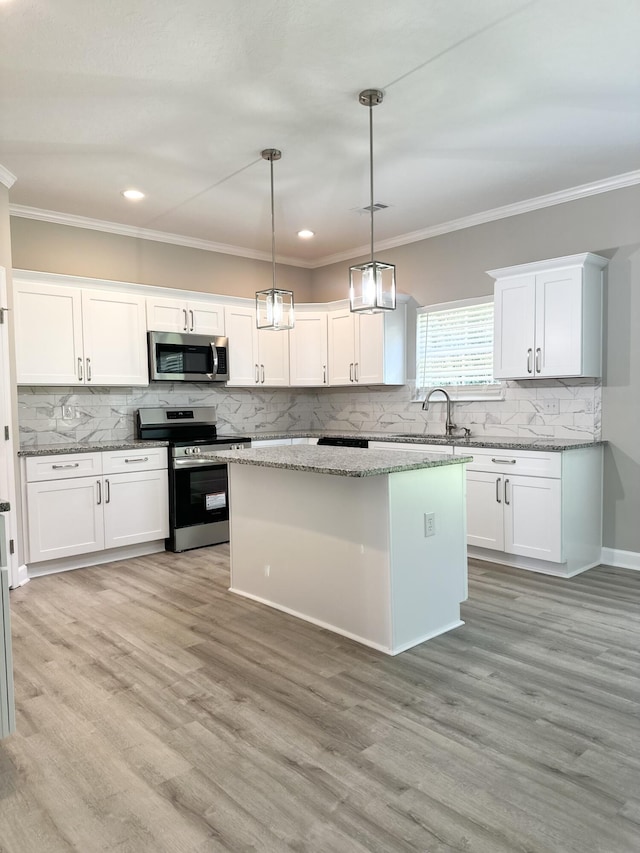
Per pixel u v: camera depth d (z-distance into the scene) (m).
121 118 3.12
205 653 2.78
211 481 4.87
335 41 2.48
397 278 5.55
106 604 3.46
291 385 5.83
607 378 4.15
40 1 2.19
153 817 1.69
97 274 4.89
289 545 3.27
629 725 2.14
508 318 4.30
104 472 4.30
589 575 3.93
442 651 2.77
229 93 2.89
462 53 2.58
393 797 1.76
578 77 2.78
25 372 4.18
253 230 5.19
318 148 3.52
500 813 1.69
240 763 1.94
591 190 4.16
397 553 2.76
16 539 3.82
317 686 2.45
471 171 3.91
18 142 3.39
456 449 4.36
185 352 5.01
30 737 2.10
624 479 4.10
